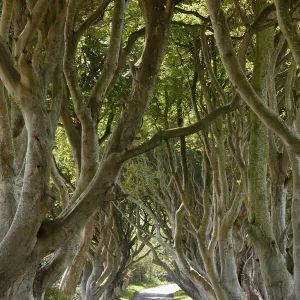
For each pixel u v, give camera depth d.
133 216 35.66
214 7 8.95
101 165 8.87
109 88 12.28
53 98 10.40
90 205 8.66
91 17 11.12
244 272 17.83
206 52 14.90
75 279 19.14
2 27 10.38
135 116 10.02
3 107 9.56
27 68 8.42
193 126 9.52
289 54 14.34
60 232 8.37
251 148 11.45
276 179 14.02
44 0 8.66
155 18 10.88
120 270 37.19
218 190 15.94
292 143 8.54
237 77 8.72
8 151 9.62
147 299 63.62
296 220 10.88
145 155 26.97
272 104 12.69
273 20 11.55
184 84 20.75
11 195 9.55
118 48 11.30
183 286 29.53
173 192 27.70
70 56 10.39
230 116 14.70
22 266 8.05
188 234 27.66
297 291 10.32
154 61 10.61
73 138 12.66
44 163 8.07
